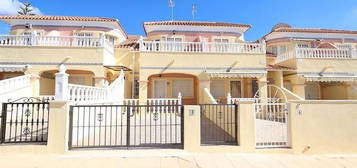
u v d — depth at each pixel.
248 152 8.80
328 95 26.03
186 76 24.83
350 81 22.34
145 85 19.70
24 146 8.01
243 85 25.09
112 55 22.84
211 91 24.77
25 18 23.52
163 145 9.05
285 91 19.91
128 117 8.87
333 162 8.26
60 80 8.48
